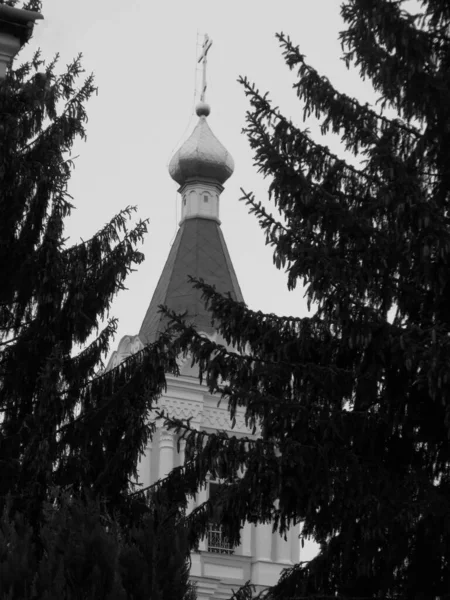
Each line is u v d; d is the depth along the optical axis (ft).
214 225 178.60
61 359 72.38
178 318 67.10
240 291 171.94
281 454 63.57
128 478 74.08
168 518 54.70
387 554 63.21
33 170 77.71
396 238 64.49
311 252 63.31
